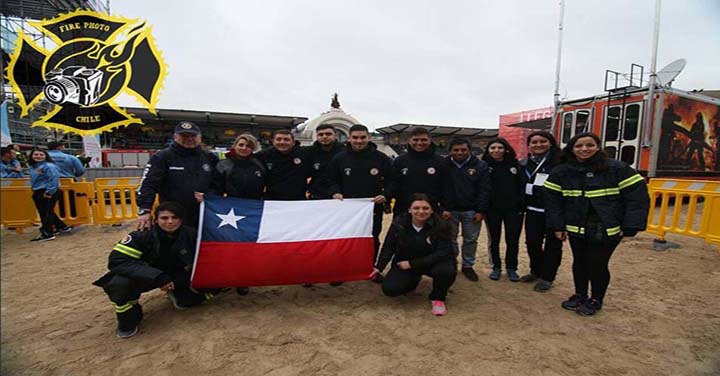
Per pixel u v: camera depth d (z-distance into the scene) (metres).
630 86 8.55
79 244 6.09
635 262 5.21
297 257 3.51
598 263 3.32
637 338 2.96
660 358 2.66
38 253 5.53
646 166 8.30
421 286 4.17
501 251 5.99
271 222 3.56
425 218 3.43
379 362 2.58
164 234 3.19
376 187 4.10
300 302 3.65
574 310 3.51
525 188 4.21
